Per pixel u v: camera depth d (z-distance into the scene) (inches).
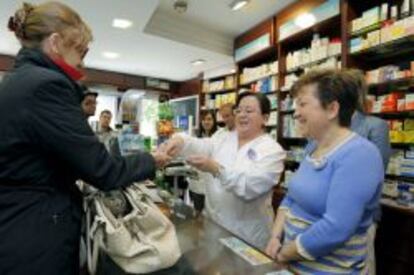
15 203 31.2
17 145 31.0
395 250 99.6
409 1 99.7
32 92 30.8
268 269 38.1
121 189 37.4
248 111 64.9
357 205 36.8
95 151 32.4
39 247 31.0
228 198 63.8
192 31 181.2
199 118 239.5
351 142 39.6
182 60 215.3
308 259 39.2
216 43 192.1
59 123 31.0
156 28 167.2
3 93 31.8
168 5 158.2
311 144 48.0
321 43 133.6
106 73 253.6
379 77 108.7
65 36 34.9
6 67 210.2
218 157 67.2
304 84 43.0
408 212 95.9
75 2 127.7
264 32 168.7
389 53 113.0
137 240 35.8
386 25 104.2
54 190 33.0
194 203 76.5
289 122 150.9
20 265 30.5
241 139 66.9
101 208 36.2
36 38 34.6
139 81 269.6
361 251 40.5
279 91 154.9
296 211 44.3
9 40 181.5
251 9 157.5
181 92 293.0
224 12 162.7
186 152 63.9
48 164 32.6
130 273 35.5
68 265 33.6
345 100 40.9
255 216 64.1
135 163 37.1
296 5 146.3
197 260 40.3
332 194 37.9
